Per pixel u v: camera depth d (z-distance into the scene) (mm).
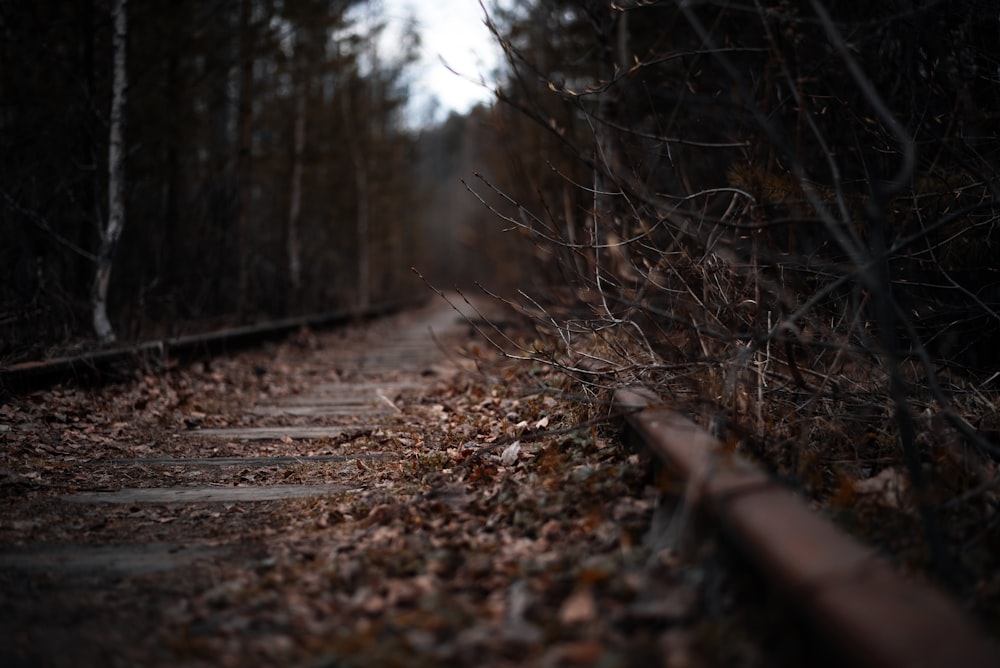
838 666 2070
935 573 2941
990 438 4449
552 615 2766
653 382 5023
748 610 2535
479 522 4043
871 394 4582
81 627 3027
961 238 5391
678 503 3322
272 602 3188
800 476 3875
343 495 4934
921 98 5738
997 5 5449
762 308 4984
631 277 5074
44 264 11156
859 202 5230
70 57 13328
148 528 4426
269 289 21469
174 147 15383
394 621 2836
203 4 15305
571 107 9523
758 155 5156
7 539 4172
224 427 7727
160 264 13180
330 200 27344
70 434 6777
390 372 12188
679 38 9844
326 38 21625
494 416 6875
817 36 6301
